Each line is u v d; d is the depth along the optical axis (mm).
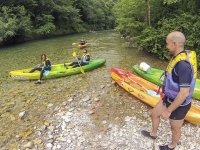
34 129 5645
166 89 4055
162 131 5344
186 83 3617
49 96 7492
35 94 7754
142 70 9125
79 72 9789
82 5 36875
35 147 5035
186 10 11953
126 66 10711
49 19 26453
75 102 6902
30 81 9258
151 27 12938
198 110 6016
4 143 5227
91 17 37750
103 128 5582
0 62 12938
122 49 15062
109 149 4871
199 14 10992
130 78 8062
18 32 22062
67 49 16375
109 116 6082
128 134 5309
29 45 19875
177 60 3721
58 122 5883
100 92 7535
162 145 4863
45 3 26797
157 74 8867
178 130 4258
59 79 9266
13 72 9648
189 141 5016
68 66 10234
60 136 5352
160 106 4594
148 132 5129
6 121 6070
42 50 16500
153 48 11898
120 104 6668
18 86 8727
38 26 25484
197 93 6969
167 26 11711
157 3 13359
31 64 12164
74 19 32094
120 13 15492
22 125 5848
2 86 8820
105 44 17766
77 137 5297
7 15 21359
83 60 10273
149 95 6609
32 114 6340
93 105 6684
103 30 38688
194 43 10273
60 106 6695
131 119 5898
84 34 28938
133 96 7086
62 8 29328
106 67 10648
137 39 13625
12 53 15914
